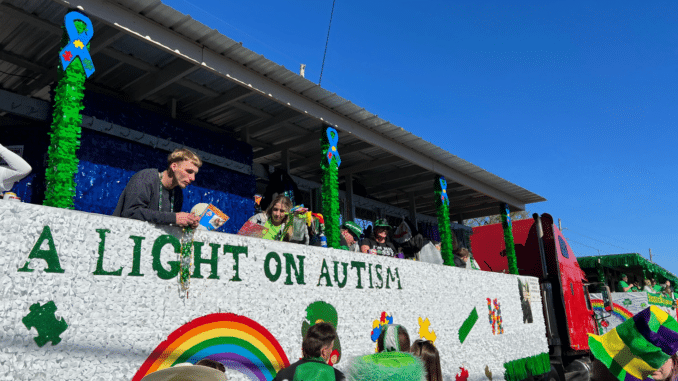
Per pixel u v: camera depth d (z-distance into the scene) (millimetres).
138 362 2842
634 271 20328
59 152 3039
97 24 4516
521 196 9742
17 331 2406
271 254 3857
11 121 5383
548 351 8055
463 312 6184
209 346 3238
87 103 5348
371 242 6645
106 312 2762
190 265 3238
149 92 5617
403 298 5246
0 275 2396
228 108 6449
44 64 5355
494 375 6395
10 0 4156
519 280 7781
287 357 3756
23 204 2543
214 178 6656
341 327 4371
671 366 1904
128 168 5723
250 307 3574
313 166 8625
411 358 2459
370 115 5836
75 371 2576
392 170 9078
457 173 8039
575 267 9250
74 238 2711
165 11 3793
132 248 2953
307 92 5199
